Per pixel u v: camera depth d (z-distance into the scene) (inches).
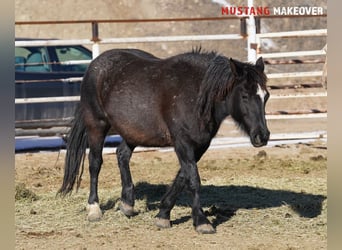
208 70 360.5
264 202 444.1
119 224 393.1
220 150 653.3
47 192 488.4
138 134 386.9
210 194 468.1
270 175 542.3
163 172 557.0
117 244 350.9
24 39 760.3
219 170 563.2
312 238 359.9
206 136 367.6
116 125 395.5
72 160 421.1
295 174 546.0
